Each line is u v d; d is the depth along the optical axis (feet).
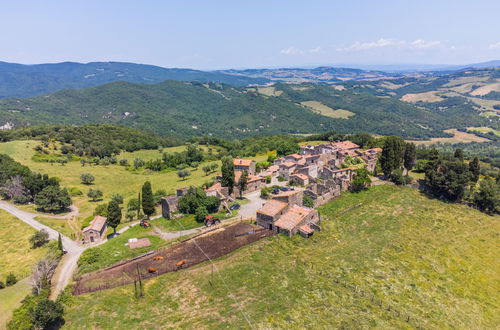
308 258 241.14
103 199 462.19
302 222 277.64
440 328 184.34
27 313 171.42
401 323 182.09
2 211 371.35
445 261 255.91
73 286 207.21
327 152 503.20
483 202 351.87
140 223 306.14
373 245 270.05
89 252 244.22
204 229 279.90
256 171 464.65
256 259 229.04
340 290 206.90
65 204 396.16
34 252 281.33
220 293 193.26
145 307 182.91
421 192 387.34
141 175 618.44
